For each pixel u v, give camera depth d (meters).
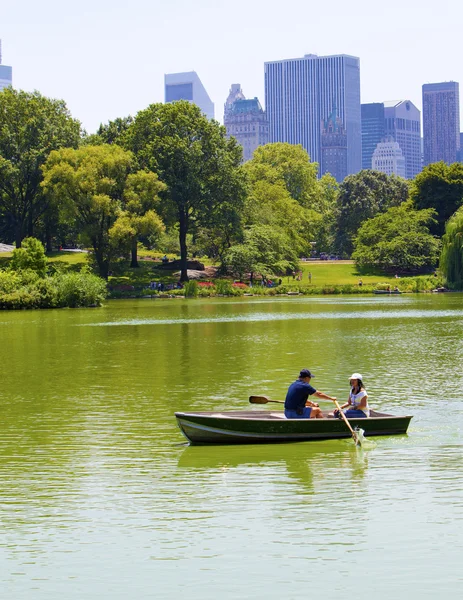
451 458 19.25
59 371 35.56
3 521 15.20
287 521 14.95
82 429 23.27
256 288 114.88
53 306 85.69
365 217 161.62
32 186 116.75
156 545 13.90
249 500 16.25
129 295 107.88
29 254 92.06
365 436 21.53
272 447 20.62
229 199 118.69
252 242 122.69
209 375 33.62
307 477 17.81
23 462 19.53
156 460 19.53
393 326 56.50
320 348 43.06
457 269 113.50
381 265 139.25
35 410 26.27
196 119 119.38
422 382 30.88
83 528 14.77
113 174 107.81
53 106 121.50
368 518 15.03
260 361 37.88
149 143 116.31
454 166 143.62
